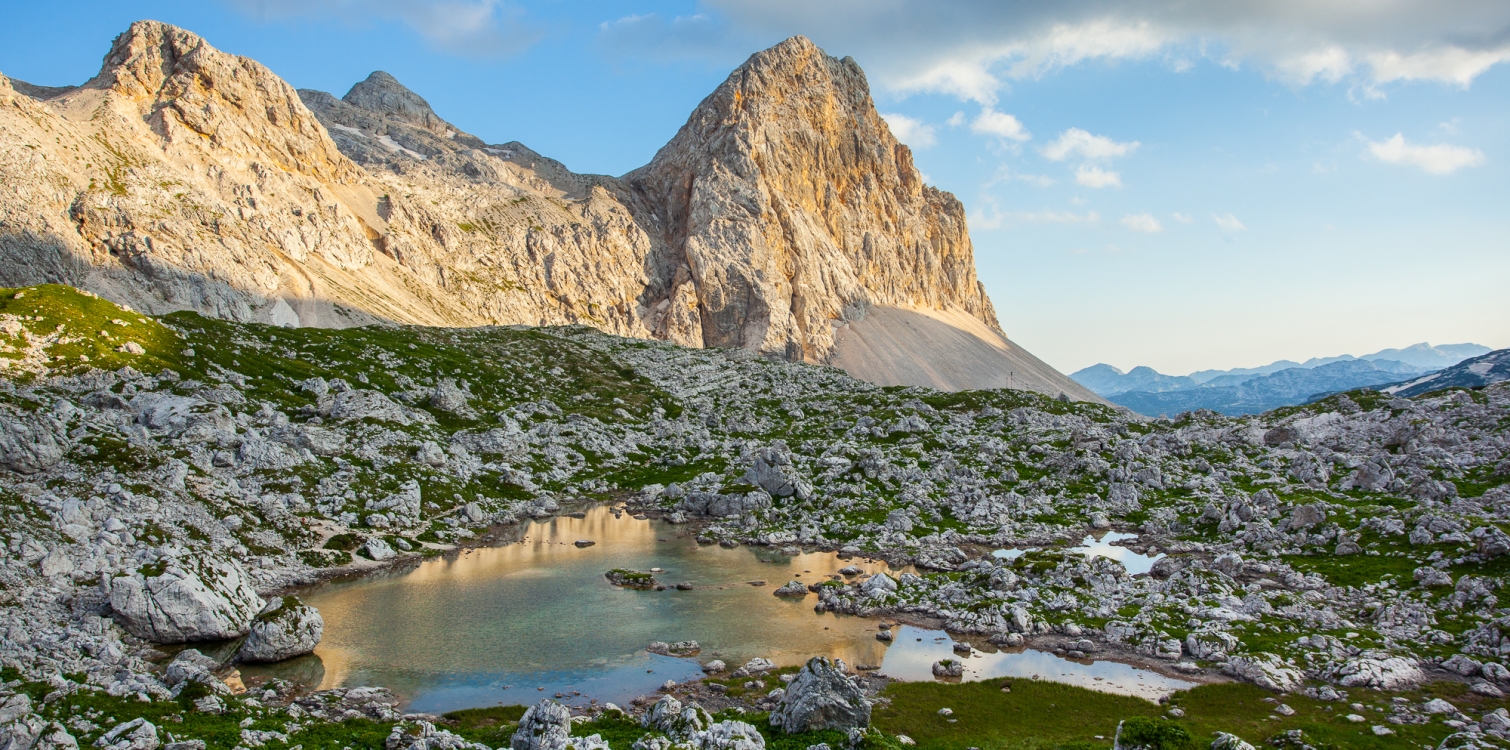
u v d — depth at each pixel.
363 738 41.25
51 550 61.94
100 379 97.38
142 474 78.00
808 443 149.25
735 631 65.00
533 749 38.06
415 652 59.16
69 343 103.06
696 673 55.94
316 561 80.31
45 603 56.56
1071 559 76.00
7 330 99.94
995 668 57.03
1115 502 110.00
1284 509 93.69
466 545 94.88
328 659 57.31
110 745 36.59
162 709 42.16
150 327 121.81
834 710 43.59
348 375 146.00
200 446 89.44
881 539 96.31
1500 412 125.31
